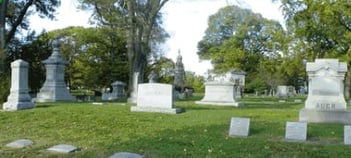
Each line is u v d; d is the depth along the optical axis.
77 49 52.84
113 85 37.66
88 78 50.22
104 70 49.41
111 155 8.81
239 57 63.91
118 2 31.27
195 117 14.99
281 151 8.95
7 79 21.16
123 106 19.56
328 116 13.76
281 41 45.06
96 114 15.31
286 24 38.47
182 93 45.84
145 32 29.17
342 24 34.31
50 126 12.88
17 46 37.31
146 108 17.23
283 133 11.02
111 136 11.12
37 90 38.25
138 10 28.95
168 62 55.59
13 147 9.96
